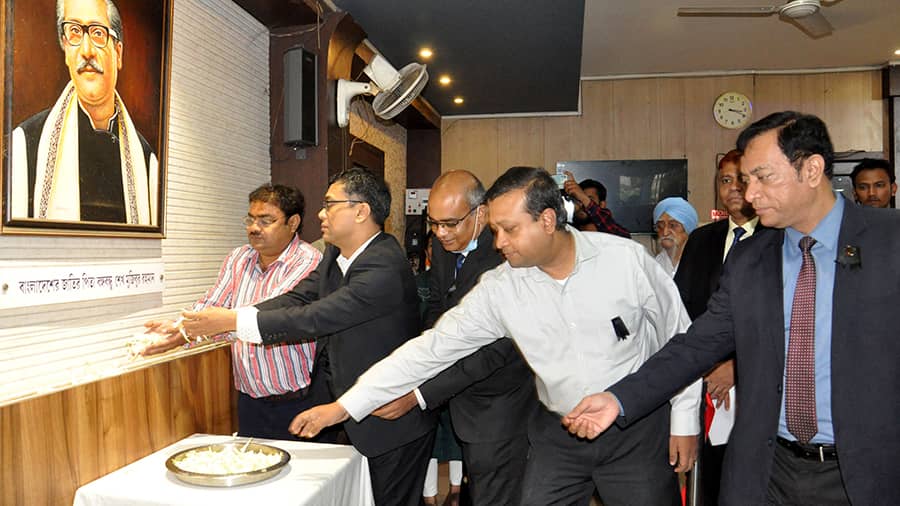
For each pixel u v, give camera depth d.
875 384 1.26
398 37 4.16
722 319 1.55
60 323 1.90
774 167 1.33
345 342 2.12
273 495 1.67
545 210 1.61
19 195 1.68
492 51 4.45
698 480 2.25
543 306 1.73
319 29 3.22
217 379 2.47
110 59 2.01
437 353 1.84
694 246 2.41
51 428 1.74
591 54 5.44
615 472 1.76
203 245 2.68
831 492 1.36
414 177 6.35
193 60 2.60
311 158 3.21
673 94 6.03
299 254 2.47
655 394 1.51
